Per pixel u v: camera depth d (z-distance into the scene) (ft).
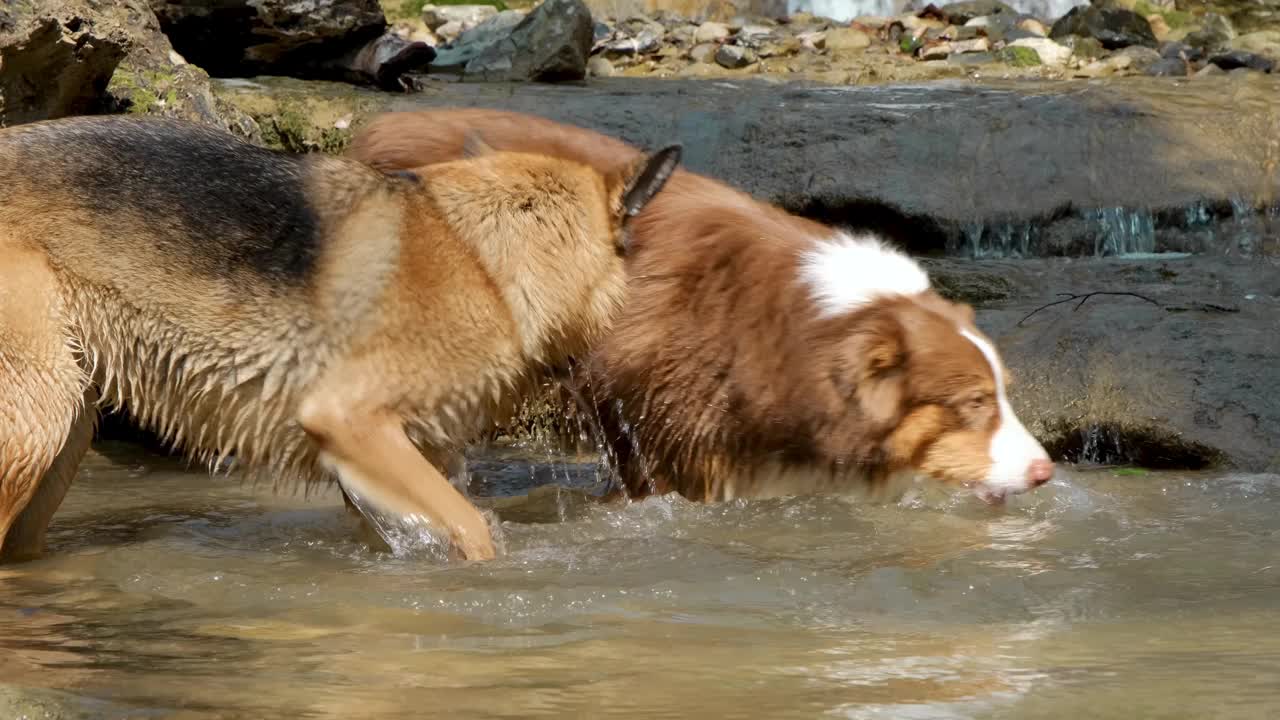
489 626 21.38
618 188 26.89
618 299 27.43
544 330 26.45
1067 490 30.81
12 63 35.35
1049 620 21.61
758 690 18.11
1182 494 30.99
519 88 57.41
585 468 34.96
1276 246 46.52
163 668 19.21
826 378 28.35
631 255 29.01
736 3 81.76
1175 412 34.73
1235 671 18.86
